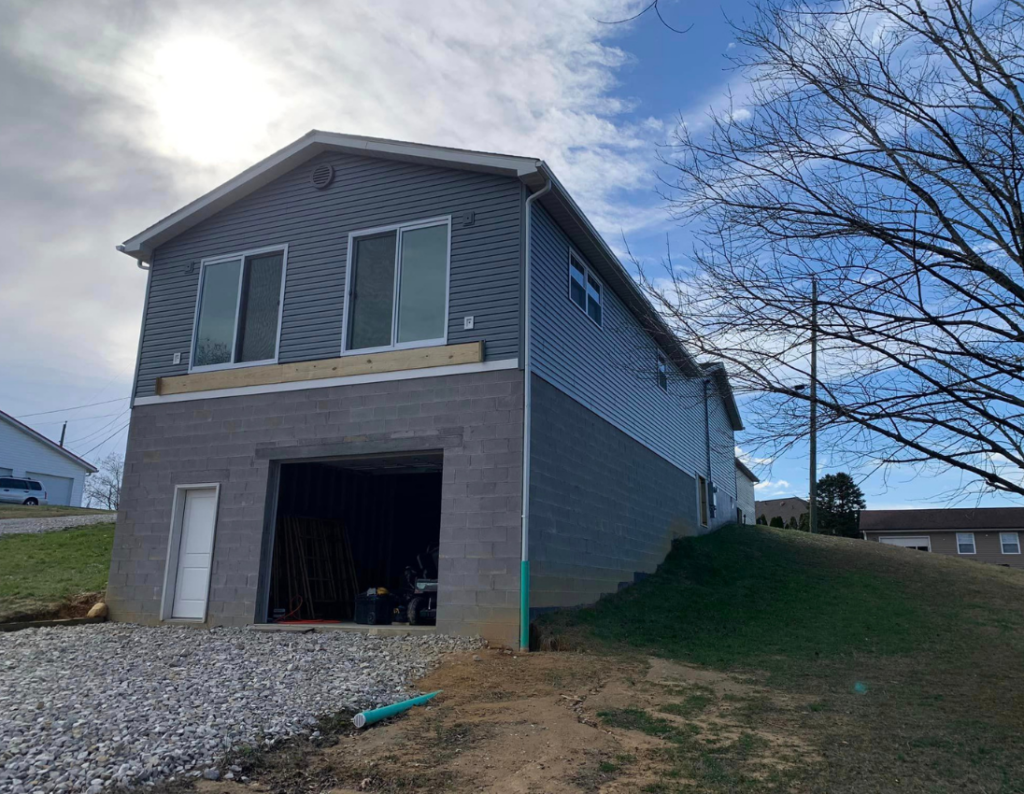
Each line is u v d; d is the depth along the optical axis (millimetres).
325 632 10438
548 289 11305
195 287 12914
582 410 12453
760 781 5145
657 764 5430
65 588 12812
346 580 13906
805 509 47188
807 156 7156
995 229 6750
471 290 10727
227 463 11828
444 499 10156
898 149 6887
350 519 14820
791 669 8961
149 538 12125
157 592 11805
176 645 9359
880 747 5953
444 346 10680
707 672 8617
